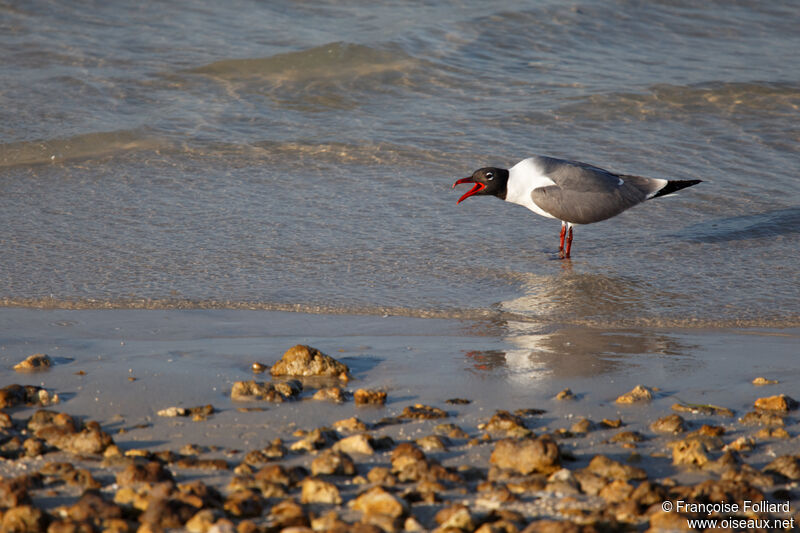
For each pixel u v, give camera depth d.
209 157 17.77
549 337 10.55
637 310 11.54
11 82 20.88
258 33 23.64
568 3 25.33
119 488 6.64
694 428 7.99
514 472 6.97
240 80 21.44
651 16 25.02
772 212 15.31
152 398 8.56
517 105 20.25
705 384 9.09
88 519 6.09
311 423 8.02
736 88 20.78
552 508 6.38
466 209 15.54
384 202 15.72
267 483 6.62
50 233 14.12
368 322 11.05
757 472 6.90
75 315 11.09
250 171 17.11
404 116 19.83
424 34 23.55
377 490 6.35
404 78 21.58
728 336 10.62
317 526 6.02
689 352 10.05
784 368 9.52
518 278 12.73
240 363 9.56
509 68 22.16
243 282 12.33
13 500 6.30
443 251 13.71
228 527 5.84
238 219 14.81
